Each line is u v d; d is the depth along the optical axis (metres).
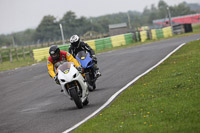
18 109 36.22
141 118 23.06
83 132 22.09
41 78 61.31
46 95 42.41
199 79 32.94
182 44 80.50
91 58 38.84
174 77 37.47
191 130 18.86
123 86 39.22
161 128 20.09
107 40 138.00
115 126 21.98
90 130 22.23
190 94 27.44
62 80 29.91
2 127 28.67
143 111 24.92
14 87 55.19
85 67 37.78
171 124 20.59
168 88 31.88
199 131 18.50
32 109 34.84
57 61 31.83
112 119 24.25
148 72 46.56
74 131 22.83
